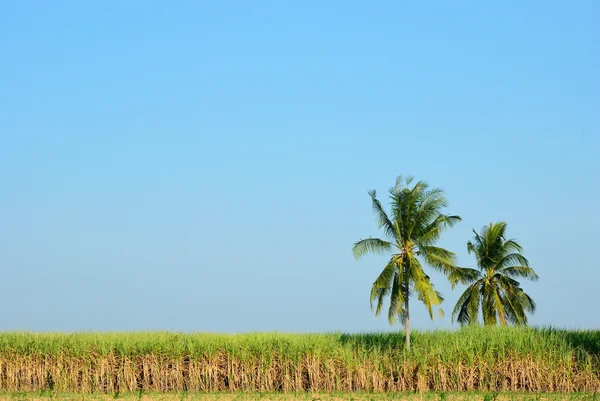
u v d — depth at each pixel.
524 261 63.44
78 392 49.16
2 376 50.91
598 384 47.03
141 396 42.41
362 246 52.84
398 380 48.47
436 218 52.84
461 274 54.31
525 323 62.75
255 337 53.16
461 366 48.00
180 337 53.22
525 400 39.66
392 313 52.47
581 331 52.59
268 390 49.81
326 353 50.28
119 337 53.16
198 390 50.25
